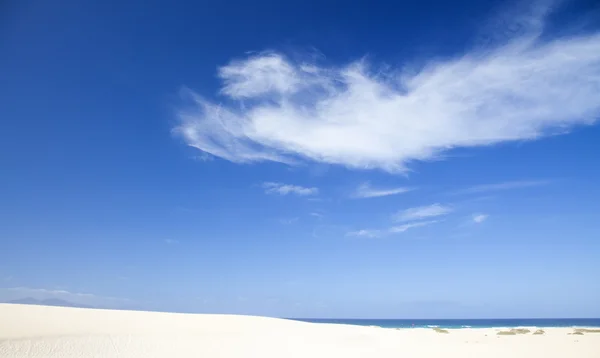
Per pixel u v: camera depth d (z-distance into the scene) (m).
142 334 27.02
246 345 27.56
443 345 33.03
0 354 20.86
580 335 46.09
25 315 27.38
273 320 39.81
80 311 31.50
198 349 25.30
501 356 27.25
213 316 37.38
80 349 22.92
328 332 35.53
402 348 30.53
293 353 26.09
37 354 21.50
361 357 25.72
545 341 37.47
